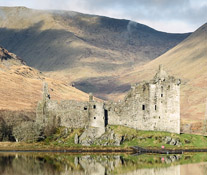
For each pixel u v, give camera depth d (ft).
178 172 515.50
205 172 515.91
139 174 504.84
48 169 520.83
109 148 636.48
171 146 650.43
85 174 501.56
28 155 602.03
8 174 492.54
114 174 504.02
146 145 645.92
